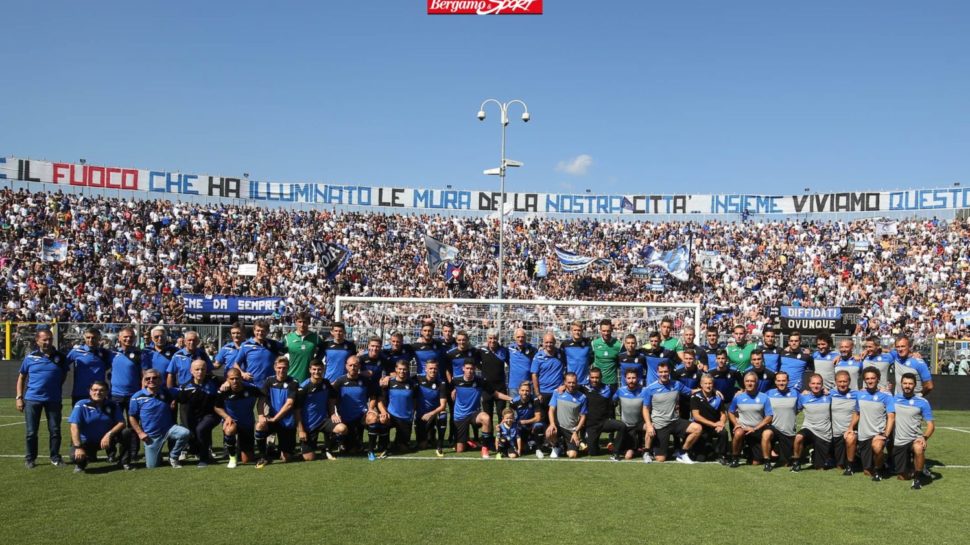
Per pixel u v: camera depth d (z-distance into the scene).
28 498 8.14
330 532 6.86
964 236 37.50
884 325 31.33
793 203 41.88
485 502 8.08
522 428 11.22
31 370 9.94
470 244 40.16
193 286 31.23
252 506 7.82
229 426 10.01
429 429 11.53
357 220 40.91
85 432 9.81
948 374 20.34
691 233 41.62
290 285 33.03
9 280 29.72
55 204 34.78
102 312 28.33
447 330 12.38
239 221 38.38
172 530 6.90
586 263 33.12
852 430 9.91
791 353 12.63
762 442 10.38
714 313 32.34
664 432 10.88
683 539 6.77
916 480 9.12
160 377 10.07
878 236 39.06
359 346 17.30
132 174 38.22
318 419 10.73
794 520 7.48
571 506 7.95
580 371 12.03
